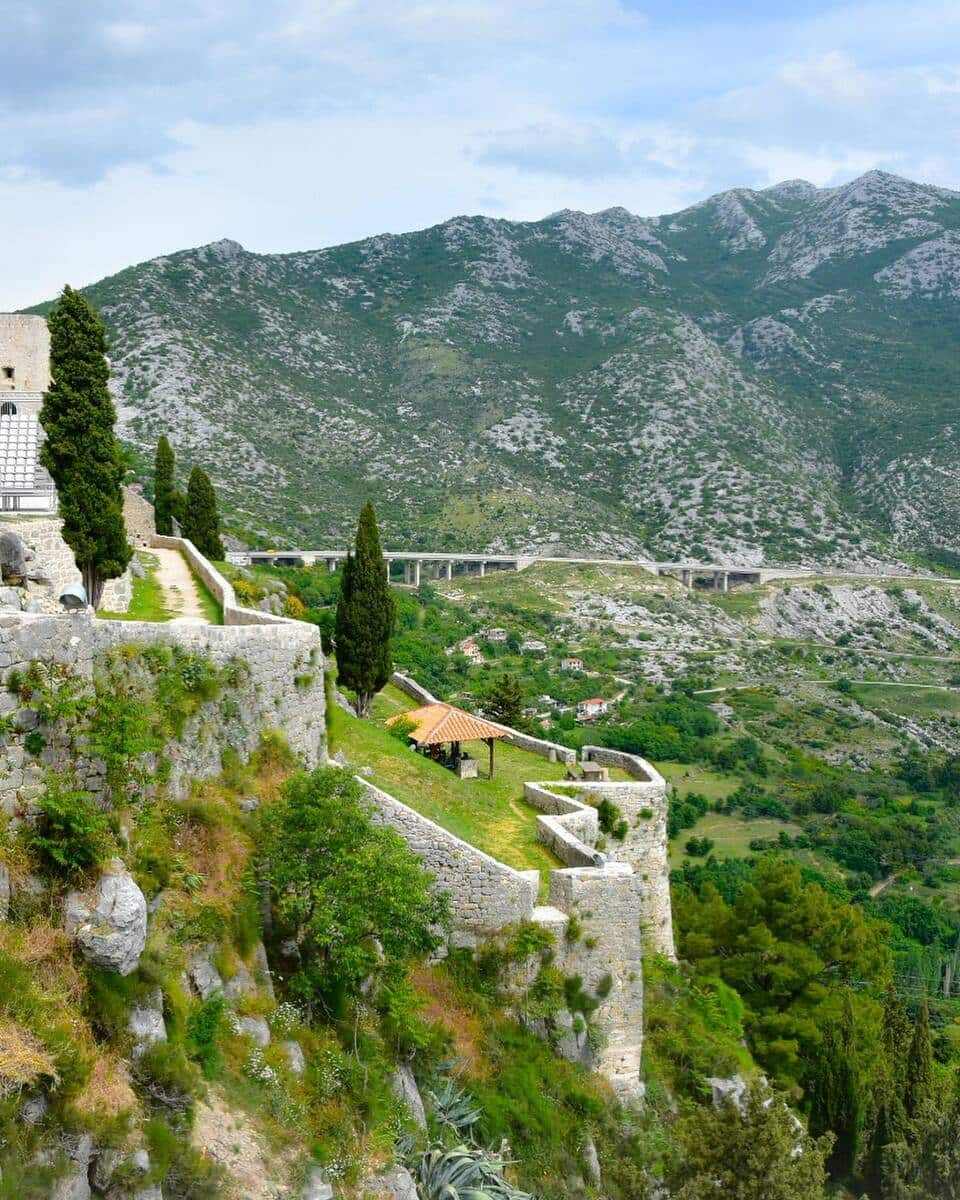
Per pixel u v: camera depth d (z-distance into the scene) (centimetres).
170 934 1345
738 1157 1945
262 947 1562
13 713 1163
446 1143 1653
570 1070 2091
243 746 1781
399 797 2397
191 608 3039
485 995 2047
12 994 1016
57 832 1159
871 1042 3666
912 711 14025
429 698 4144
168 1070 1145
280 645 1953
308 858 1644
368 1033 1675
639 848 2945
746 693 13900
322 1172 1318
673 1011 2683
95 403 2900
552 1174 1852
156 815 1455
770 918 3709
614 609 17288
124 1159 1034
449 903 2083
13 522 2688
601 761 3447
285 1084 1395
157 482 5878
